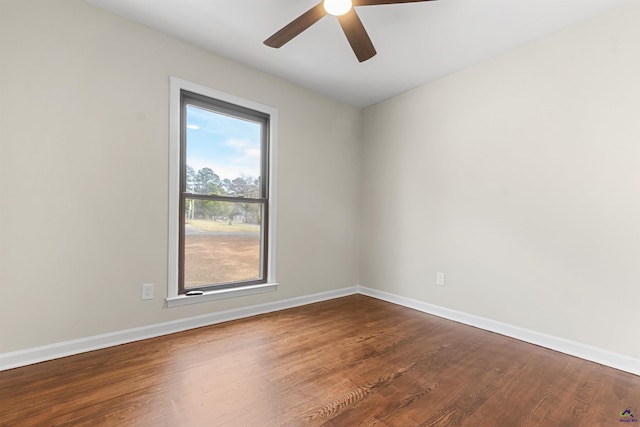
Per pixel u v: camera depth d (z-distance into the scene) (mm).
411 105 3160
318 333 2369
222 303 2598
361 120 3732
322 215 3344
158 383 1608
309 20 1684
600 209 1944
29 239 1778
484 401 1504
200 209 2537
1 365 1703
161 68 2248
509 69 2396
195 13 2039
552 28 2111
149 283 2211
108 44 2023
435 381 1683
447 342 2227
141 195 2170
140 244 2170
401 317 2793
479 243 2570
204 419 1329
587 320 1990
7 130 1709
